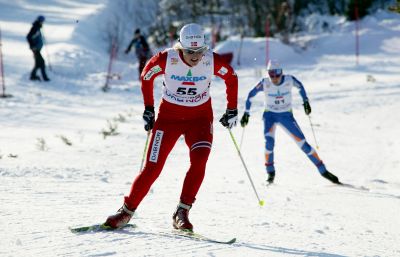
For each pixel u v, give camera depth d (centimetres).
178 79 1420
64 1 10288
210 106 1495
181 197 1401
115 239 1225
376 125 4794
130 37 9638
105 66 7388
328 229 1593
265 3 9781
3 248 1123
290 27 9619
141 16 10250
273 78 2828
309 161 3441
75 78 6650
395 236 1555
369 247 1361
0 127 4031
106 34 9094
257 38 8869
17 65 6669
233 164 3162
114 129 3981
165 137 1438
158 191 2134
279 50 8381
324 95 6153
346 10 9994
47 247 1137
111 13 9888
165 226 1429
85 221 1420
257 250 1205
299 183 2734
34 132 3903
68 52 7450
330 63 8062
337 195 2369
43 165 2581
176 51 1409
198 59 1386
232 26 10100
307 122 4875
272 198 2167
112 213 1555
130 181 2331
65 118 4634
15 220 1377
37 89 5878
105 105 5494
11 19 8931
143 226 1413
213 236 1337
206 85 1453
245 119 2970
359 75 7288
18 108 4869
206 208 1820
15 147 3244
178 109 1444
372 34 9125
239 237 1357
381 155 3622
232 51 8275
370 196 2386
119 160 2947
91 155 3055
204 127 1456
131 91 6369
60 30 8412
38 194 1798
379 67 7694
